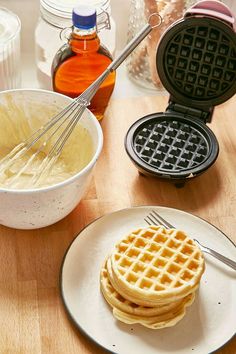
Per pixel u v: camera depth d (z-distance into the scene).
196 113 0.89
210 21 0.82
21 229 0.80
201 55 0.85
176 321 0.70
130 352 0.68
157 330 0.71
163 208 0.82
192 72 0.87
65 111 0.79
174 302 0.70
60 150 0.81
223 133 0.94
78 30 0.84
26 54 1.08
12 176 0.82
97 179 0.87
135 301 0.69
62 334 0.71
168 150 0.86
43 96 0.83
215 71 0.86
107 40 0.98
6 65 0.93
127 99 0.97
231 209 0.84
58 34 0.94
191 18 0.82
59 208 0.75
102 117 0.94
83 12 0.82
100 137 0.78
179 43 0.85
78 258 0.76
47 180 0.83
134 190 0.86
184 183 0.86
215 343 0.70
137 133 0.88
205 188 0.87
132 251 0.73
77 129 0.83
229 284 0.75
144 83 1.02
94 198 0.84
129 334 0.70
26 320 0.72
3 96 0.83
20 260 0.77
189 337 0.70
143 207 0.81
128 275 0.69
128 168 0.88
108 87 0.89
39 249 0.78
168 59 0.87
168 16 0.93
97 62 0.87
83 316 0.71
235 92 0.87
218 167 0.89
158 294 0.67
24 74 1.05
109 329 0.70
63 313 0.73
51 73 0.92
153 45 0.95
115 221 0.80
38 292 0.74
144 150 0.86
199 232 0.80
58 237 0.80
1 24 0.93
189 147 0.87
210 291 0.74
